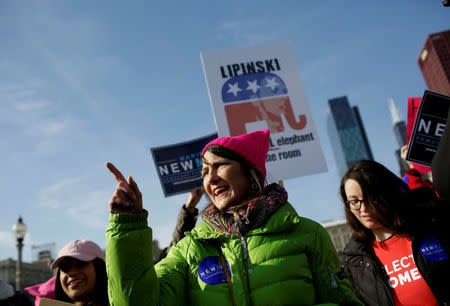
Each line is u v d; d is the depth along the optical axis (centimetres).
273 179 423
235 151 171
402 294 228
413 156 310
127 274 132
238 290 145
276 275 147
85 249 272
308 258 159
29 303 320
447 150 104
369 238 253
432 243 219
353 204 246
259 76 468
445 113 312
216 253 160
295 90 469
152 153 415
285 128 449
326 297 156
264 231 154
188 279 161
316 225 168
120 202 135
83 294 266
